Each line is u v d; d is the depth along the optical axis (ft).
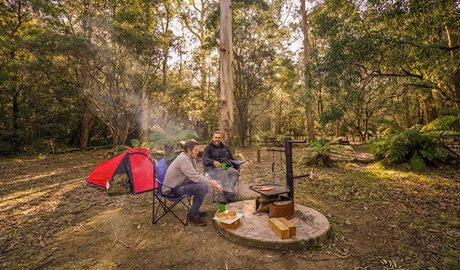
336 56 17.93
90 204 13.16
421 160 20.54
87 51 29.58
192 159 11.07
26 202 13.84
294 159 29.55
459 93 24.90
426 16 15.25
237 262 7.37
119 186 14.51
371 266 7.09
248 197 14.17
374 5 16.17
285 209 9.41
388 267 7.02
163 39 35.68
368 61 17.76
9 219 11.18
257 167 24.49
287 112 99.86
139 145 36.19
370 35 16.90
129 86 35.94
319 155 24.34
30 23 45.50
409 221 10.32
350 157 27.37
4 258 7.77
